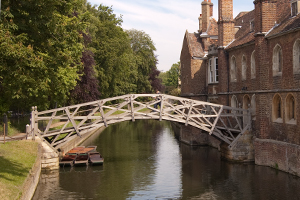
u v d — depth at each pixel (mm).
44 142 23688
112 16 52406
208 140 33656
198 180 20469
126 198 17359
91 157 26062
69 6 15758
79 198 17297
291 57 20219
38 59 13508
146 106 24391
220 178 20719
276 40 21812
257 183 19172
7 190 13117
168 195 17844
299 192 17250
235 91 27906
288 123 20672
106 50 46125
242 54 26609
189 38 36469
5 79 14031
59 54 15578
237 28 32469
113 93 53125
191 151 30422
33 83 13883
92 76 39250
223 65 29375
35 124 23875
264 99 22984
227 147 25641
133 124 60406
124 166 24562
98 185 19688
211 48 32031
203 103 25188
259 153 23281
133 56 64062
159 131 47562
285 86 20922
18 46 12891
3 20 13375
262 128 23094
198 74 34938
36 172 17922
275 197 16812
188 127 34344
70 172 22781
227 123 29203
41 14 14273
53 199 17094
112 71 48250
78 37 16500
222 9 29562
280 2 24922
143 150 31109
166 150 31062
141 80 70188
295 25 19828
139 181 20469
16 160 18422
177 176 21578
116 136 41688
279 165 21344
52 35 15453
